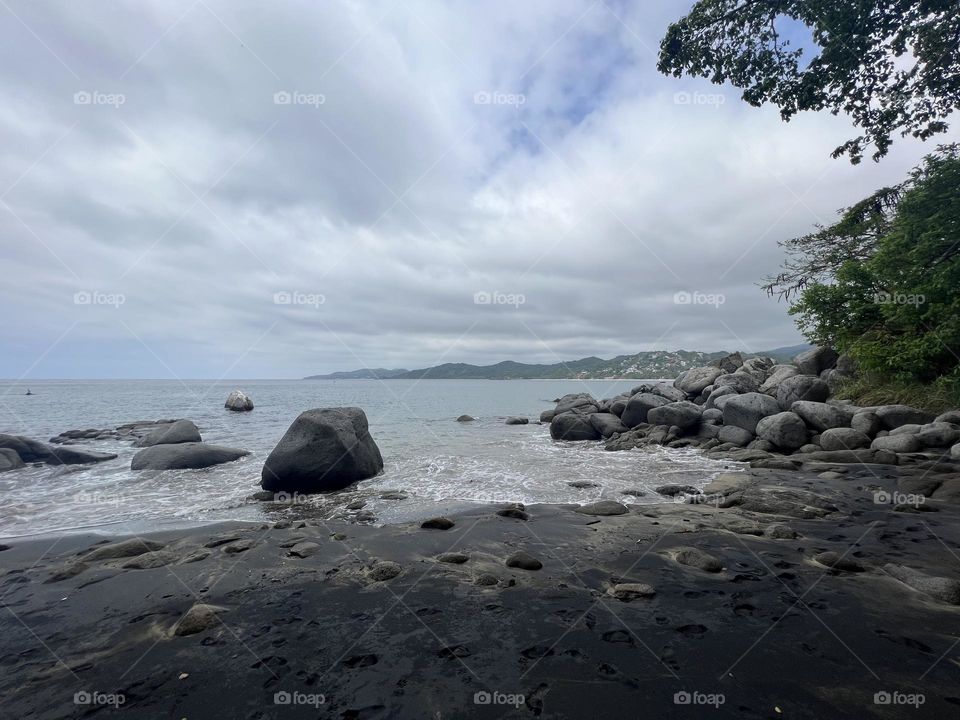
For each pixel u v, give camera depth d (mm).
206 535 6695
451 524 6863
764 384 20344
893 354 13289
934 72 10367
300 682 3098
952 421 11312
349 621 3975
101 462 13758
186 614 4051
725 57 11555
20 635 3854
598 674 3113
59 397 55656
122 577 5043
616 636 3629
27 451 14000
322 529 6926
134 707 2869
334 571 5145
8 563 5680
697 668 3154
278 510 8398
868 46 10219
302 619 4027
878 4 9688
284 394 61469
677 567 5078
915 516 6773
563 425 19062
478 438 19109
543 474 11234
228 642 3656
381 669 3234
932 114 10891
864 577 4676
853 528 6285
